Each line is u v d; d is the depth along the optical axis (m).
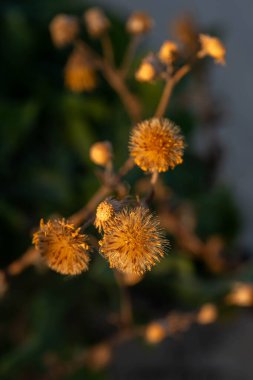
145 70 0.27
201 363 0.44
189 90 0.42
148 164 0.23
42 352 0.35
